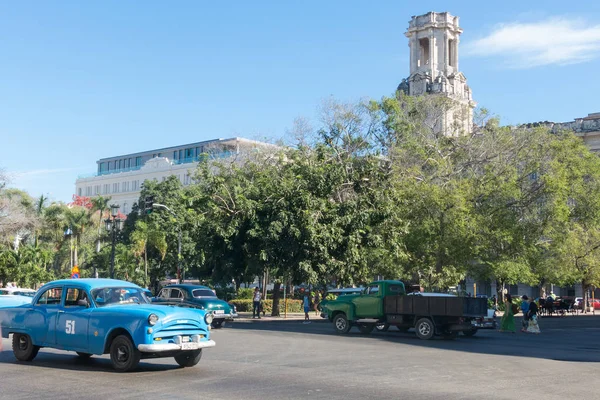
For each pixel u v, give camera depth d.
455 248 40.50
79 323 14.23
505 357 17.75
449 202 39.78
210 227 39.88
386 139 49.34
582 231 50.72
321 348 19.86
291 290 62.28
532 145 46.22
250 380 12.59
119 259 64.12
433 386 12.02
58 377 12.86
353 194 40.81
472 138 47.59
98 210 75.12
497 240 42.31
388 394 11.04
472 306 24.34
